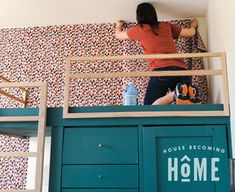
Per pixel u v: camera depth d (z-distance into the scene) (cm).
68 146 195
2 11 293
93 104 297
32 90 311
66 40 316
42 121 193
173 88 230
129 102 223
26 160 295
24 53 319
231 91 189
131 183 187
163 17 303
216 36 242
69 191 189
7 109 201
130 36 260
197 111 191
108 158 191
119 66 302
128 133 194
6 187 291
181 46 294
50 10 292
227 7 197
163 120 193
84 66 306
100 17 305
